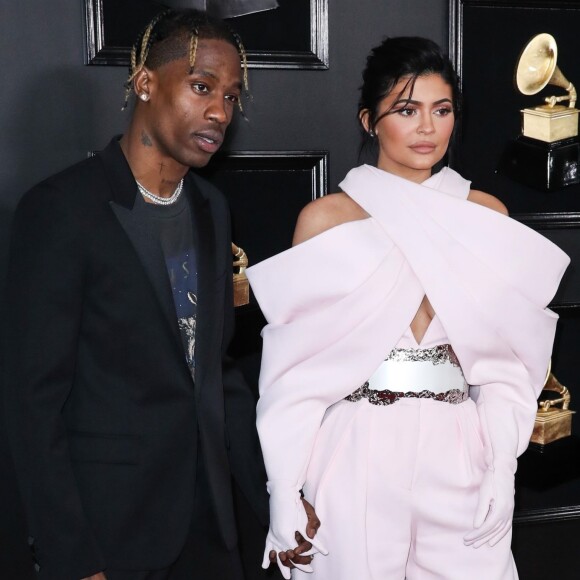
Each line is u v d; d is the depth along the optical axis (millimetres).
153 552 1762
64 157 2629
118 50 2605
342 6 2812
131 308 1717
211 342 1827
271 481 1902
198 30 1732
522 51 2922
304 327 1911
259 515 2020
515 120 2951
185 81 1715
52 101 2600
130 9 2605
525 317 1915
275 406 1912
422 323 1937
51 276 1646
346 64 2838
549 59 2893
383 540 1875
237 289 2670
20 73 2566
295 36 2770
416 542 1900
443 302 1863
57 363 1646
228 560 1922
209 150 1750
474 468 1897
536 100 2963
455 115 1962
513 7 2895
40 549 1656
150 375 1747
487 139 2934
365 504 1863
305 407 1912
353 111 2861
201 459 1868
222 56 1731
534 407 1946
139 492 1746
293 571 2016
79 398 1737
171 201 1817
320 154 2842
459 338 1872
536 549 3027
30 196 1708
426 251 1876
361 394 1919
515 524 3096
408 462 1859
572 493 3127
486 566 1878
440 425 1884
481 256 1904
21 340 1645
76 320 1674
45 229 1664
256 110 2783
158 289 1744
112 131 2652
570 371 3166
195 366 1819
